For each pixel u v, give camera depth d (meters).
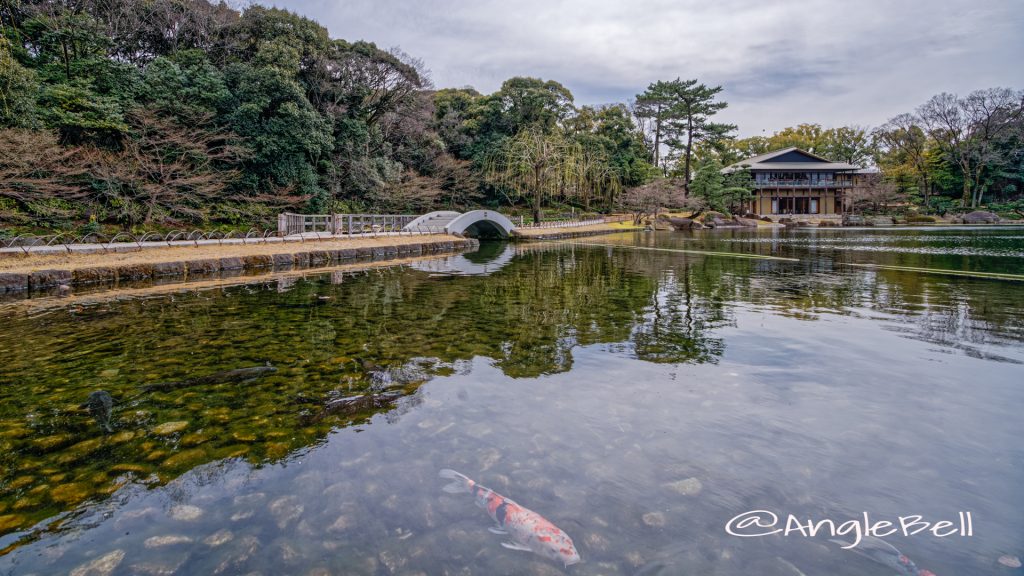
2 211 15.88
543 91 41.66
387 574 2.15
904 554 2.28
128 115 19.11
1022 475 2.88
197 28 25.66
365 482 2.87
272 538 2.39
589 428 3.53
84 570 2.16
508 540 2.38
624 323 6.99
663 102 50.72
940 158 53.38
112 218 19.03
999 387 4.28
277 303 8.91
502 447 3.25
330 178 27.14
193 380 4.60
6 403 4.04
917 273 12.62
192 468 3.03
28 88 16.23
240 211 22.52
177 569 2.17
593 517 2.54
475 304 8.69
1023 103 48.31
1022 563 2.21
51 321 7.33
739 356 5.29
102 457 3.15
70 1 22.45
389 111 32.56
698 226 43.69
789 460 3.07
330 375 4.74
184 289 10.73
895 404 3.93
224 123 22.41
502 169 39.44
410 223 26.58
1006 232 33.81
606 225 42.78
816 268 13.98
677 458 3.10
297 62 24.23
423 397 4.14
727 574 2.16
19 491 2.78
